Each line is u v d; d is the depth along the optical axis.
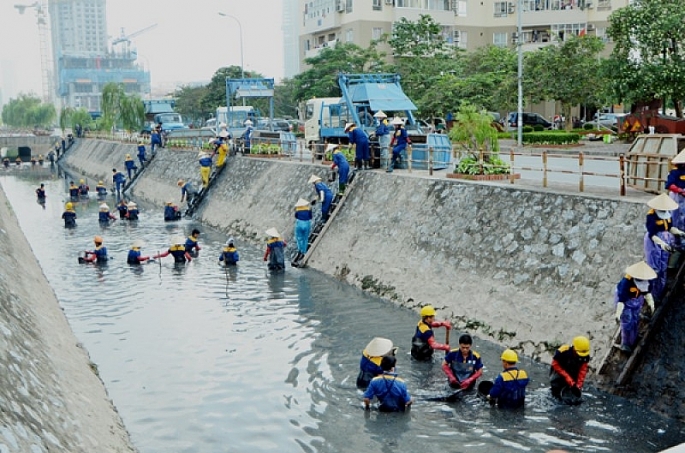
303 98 58.12
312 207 24.27
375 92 27.33
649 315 11.17
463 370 11.91
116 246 27.12
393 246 18.88
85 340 15.11
